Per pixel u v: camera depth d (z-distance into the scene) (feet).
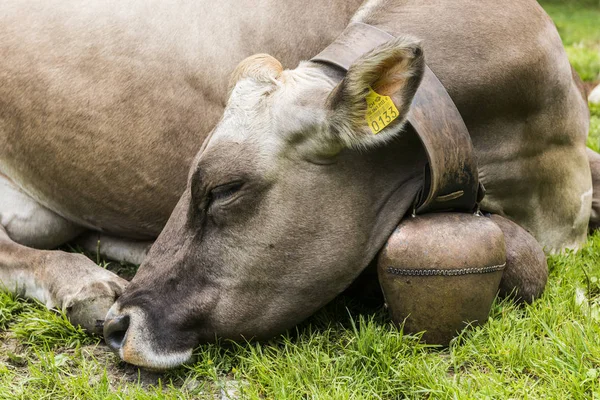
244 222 12.43
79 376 12.68
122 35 16.31
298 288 12.78
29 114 16.38
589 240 17.63
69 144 16.35
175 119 16.25
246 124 12.43
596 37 49.24
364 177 12.81
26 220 17.12
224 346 13.30
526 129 15.26
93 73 16.22
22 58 16.38
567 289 14.84
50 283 15.01
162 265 12.92
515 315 13.83
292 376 12.35
